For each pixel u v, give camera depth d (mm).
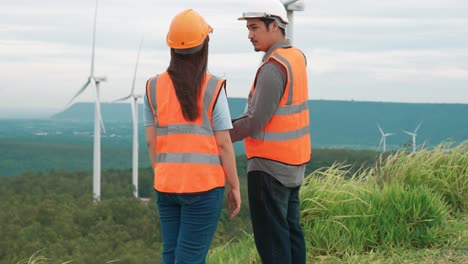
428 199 5738
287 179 3811
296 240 4086
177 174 3250
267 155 3777
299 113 3822
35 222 40344
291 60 3764
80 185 68312
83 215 43375
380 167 7289
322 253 5332
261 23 3812
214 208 3283
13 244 32531
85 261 26906
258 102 3639
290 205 4051
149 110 3428
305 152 3914
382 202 5777
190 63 3232
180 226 3326
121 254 25172
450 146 7805
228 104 3320
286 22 3844
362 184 6641
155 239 37500
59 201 51812
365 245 5453
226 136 3291
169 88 3299
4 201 49781
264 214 3830
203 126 3248
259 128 3672
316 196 5668
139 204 46531
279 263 3863
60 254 29531
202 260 3328
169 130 3279
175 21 3225
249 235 5711
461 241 5488
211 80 3260
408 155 7574
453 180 7250
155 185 3367
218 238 5723
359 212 5613
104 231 39062
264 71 3676
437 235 5551
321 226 5426
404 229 5516
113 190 70625
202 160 3240
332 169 6266
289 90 3727
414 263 4930
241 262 5184
